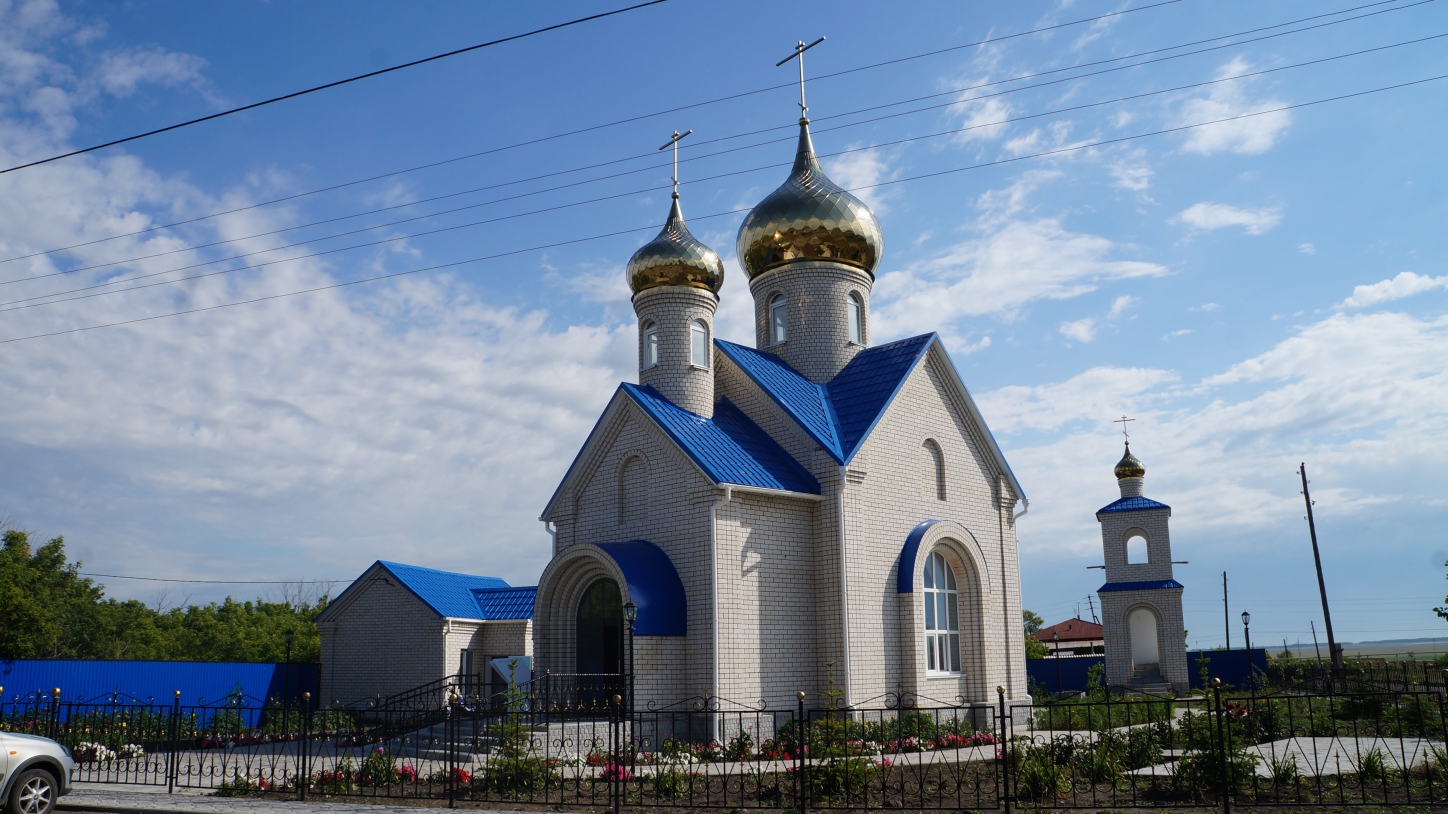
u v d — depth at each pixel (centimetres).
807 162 2750
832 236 2656
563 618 2195
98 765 1772
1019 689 2523
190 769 1564
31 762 1280
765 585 2069
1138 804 1242
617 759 1356
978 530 2567
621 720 1462
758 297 2762
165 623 6378
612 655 2127
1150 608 4122
